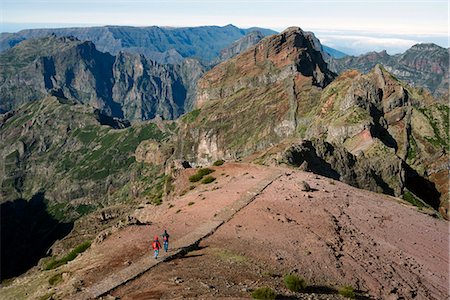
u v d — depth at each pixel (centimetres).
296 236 4944
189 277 3634
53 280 4188
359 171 14962
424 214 8138
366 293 4081
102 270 3938
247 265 4003
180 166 10519
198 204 6197
